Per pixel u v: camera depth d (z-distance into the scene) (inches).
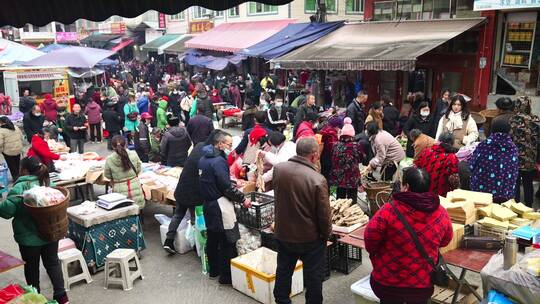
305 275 180.7
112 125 559.2
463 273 167.0
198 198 249.0
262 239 239.8
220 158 215.9
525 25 427.2
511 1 415.5
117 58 1644.9
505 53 448.1
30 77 687.1
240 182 290.0
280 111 454.3
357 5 926.4
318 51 578.9
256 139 308.2
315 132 360.2
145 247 268.5
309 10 901.8
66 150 419.5
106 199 252.2
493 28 452.4
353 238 190.9
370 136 317.7
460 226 174.2
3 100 658.8
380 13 618.5
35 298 171.5
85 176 330.3
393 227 140.7
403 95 572.7
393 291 143.8
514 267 144.9
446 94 368.2
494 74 459.5
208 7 163.8
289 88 692.7
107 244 246.1
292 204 174.1
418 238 139.3
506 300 143.6
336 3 896.3
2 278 243.6
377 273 147.6
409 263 140.6
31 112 477.4
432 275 142.2
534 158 283.1
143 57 1571.1
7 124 409.7
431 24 527.2
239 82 823.1
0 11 140.6
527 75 431.8
